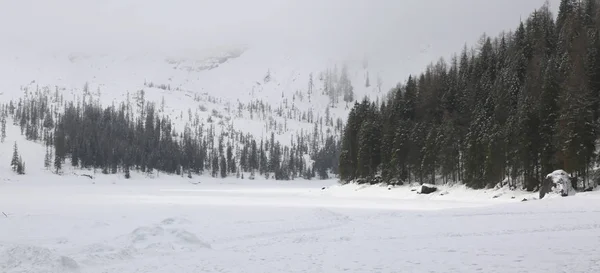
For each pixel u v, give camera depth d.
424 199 65.06
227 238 21.59
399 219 28.44
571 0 89.12
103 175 162.38
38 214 36.88
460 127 74.88
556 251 14.05
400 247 17.09
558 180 43.75
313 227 25.14
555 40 81.94
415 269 12.59
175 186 148.12
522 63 77.56
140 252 17.25
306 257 15.77
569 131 49.31
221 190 118.44
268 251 17.48
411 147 77.81
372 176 86.75
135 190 110.06
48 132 195.25
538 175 55.28
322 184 180.50
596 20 77.19
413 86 95.75
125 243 18.73
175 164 188.12
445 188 69.12
